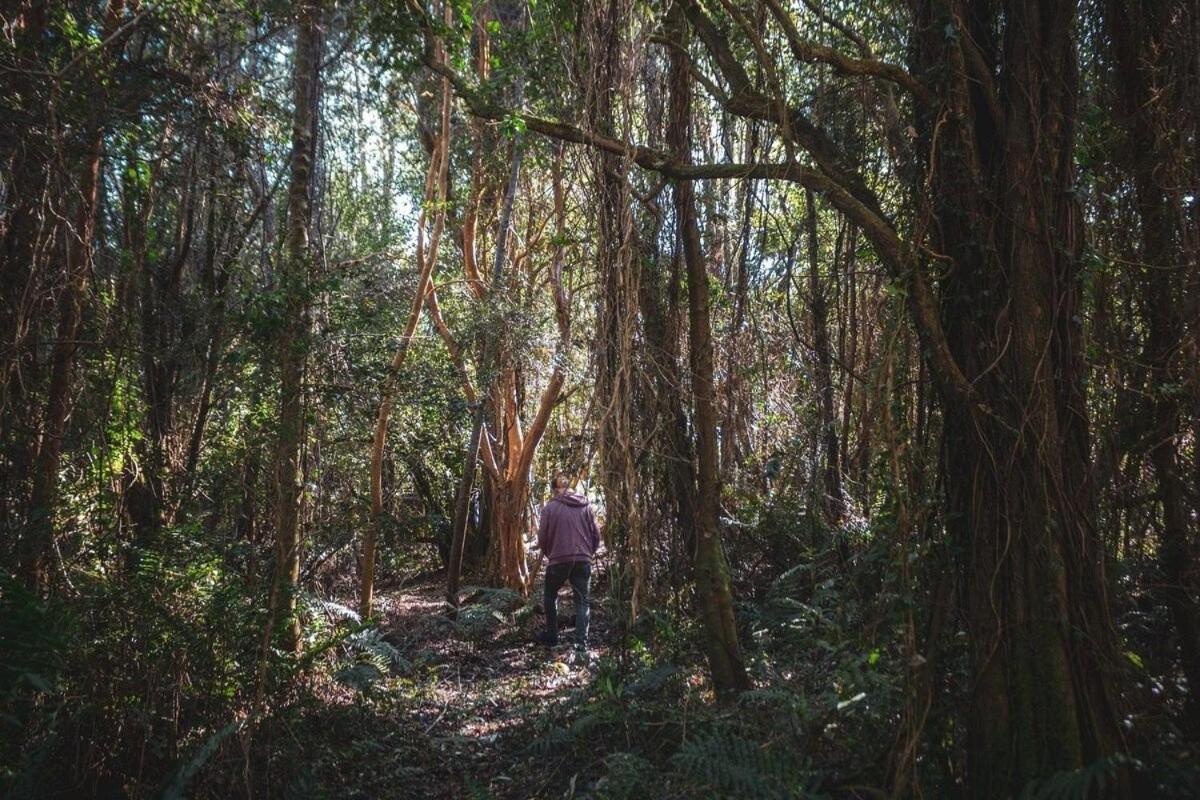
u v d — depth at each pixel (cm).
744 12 527
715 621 494
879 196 506
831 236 743
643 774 411
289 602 525
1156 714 340
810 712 396
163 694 441
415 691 656
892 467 360
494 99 563
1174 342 394
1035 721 318
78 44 489
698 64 586
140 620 449
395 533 942
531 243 1055
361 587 868
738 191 713
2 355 461
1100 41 416
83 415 543
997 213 355
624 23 503
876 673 366
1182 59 385
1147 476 407
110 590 459
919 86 372
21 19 491
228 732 409
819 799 343
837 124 539
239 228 711
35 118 474
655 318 533
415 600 1030
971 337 356
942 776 347
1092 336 404
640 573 506
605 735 492
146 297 611
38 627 386
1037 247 347
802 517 724
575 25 523
